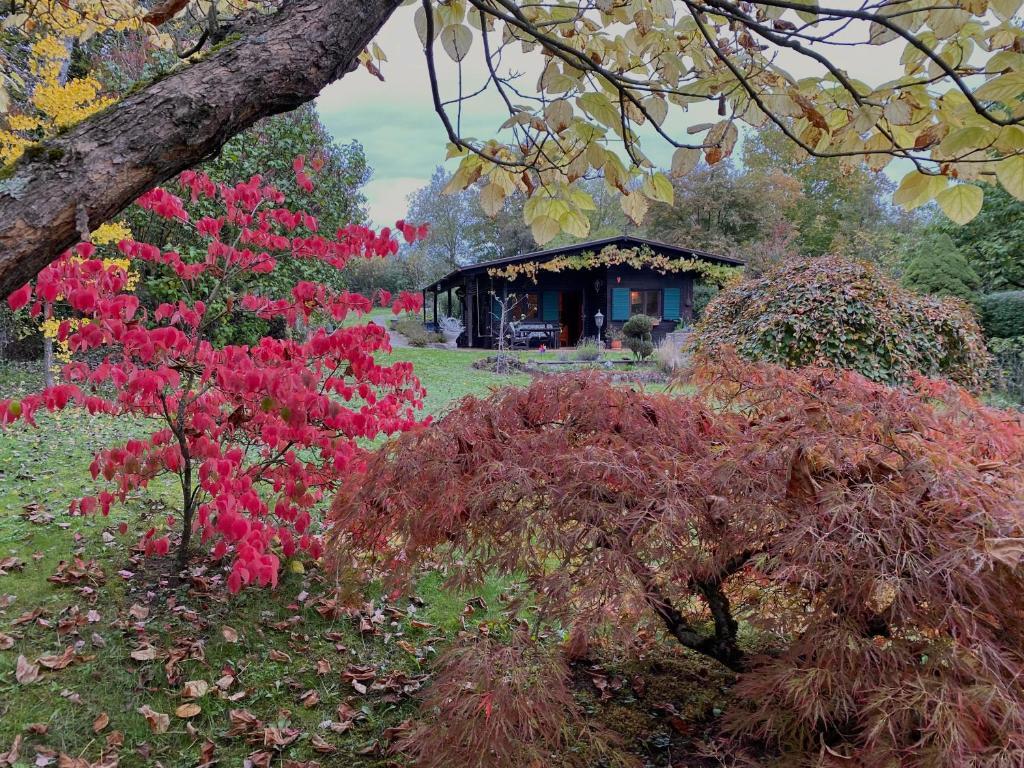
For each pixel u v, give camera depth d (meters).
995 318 9.78
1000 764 1.03
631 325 13.52
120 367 2.58
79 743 1.76
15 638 2.13
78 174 0.80
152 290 6.26
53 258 0.80
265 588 2.62
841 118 1.51
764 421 1.69
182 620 2.35
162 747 1.79
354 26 1.05
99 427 5.04
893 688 1.19
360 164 9.41
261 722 1.92
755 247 21.12
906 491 1.35
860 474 1.45
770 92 1.35
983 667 1.13
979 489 1.28
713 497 1.49
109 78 7.11
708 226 23.28
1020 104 1.13
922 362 5.09
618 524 1.45
